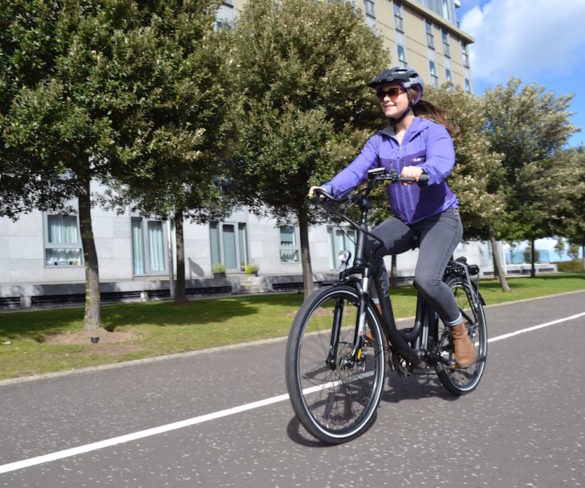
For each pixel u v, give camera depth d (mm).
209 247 23844
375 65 12891
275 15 12477
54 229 19188
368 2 34344
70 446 2947
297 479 2357
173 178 9156
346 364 2889
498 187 20781
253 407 3670
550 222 29984
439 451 2660
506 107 21062
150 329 9359
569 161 21203
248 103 12242
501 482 2271
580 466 2430
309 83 12180
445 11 43250
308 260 13289
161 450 2818
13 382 5199
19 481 2439
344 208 3174
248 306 14547
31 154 7746
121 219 20719
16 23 7266
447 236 3363
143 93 8047
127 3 8031
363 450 2701
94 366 5941
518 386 4031
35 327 10078
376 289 3168
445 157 3094
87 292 8656
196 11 9211
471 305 4016
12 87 7461
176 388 4473
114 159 8125
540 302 14016
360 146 12234
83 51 7477
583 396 3693
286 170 11945
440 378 3609
